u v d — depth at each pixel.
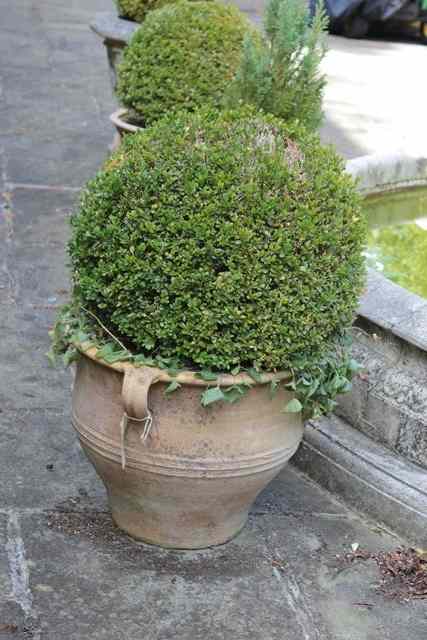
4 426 4.18
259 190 3.09
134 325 3.15
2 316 5.19
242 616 3.21
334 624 3.23
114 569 3.36
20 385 4.54
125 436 3.21
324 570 3.50
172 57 5.68
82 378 3.36
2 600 3.15
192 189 3.07
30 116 8.72
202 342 3.10
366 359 3.99
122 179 3.16
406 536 3.70
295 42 4.66
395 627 3.25
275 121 3.42
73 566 3.35
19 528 3.52
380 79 10.55
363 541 3.69
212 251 3.04
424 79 10.78
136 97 5.81
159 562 3.42
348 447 3.94
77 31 12.11
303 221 3.09
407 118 9.04
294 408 3.20
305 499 3.92
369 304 3.90
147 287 3.10
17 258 5.93
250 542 3.59
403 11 12.55
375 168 5.32
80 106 9.18
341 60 11.30
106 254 3.16
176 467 3.21
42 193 7.02
